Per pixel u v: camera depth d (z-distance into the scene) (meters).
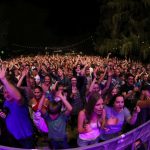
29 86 7.94
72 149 4.68
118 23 42.22
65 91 9.74
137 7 41.94
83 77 11.64
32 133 6.45
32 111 7.42
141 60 40.62
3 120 6.29
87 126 5.89
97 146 4.82
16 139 6.25
